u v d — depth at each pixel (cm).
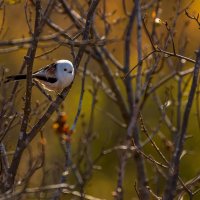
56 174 1255
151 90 1205
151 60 1284
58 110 945
